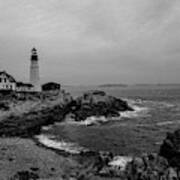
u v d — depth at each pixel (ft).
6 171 89.66
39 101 232.53
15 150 115.24
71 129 190.49
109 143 143.84
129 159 110.93
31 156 108.27
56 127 199.11
